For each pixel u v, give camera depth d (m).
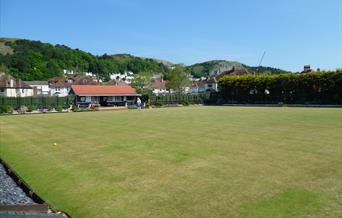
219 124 19.08
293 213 5.54
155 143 12.52
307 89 45.12
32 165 9.39
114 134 15.35
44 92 89.88
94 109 42.81
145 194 6.62
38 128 18.91
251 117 23.98
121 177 7.87
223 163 9.06
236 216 5.46
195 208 5.84
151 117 25.75
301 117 23.17
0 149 12.16
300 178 7.54
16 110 40.81
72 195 6.70
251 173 8.01
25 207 5.95
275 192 6.59
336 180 7.37
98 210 5.87
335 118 21.89
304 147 11.30
